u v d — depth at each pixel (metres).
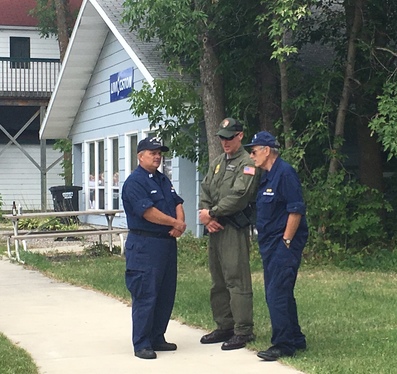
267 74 14.67
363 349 7.31
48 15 31.70
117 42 20.48
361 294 10.38
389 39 14.25
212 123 14.41
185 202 17.38
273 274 6.99
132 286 7.34
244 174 7.41
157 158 7.45
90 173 23.70
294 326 7.25
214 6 13.71
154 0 13.30
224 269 7.59
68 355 7.41
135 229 7.37
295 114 13.91
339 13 14.19
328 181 13.33
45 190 29.14
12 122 32.06
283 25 12.43
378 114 12.71
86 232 14.91
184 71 15.51
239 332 7.62
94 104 22.64
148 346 7.32
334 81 14.08
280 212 6.98
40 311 9.63
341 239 13.71
